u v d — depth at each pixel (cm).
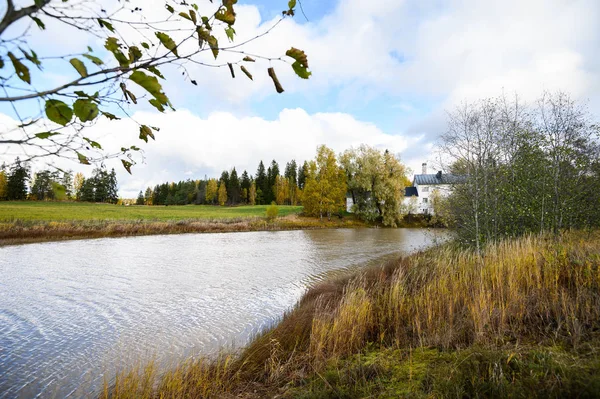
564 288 560
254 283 1315
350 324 583
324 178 5131
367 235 3491
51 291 1191
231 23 131
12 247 2205
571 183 985
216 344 732
